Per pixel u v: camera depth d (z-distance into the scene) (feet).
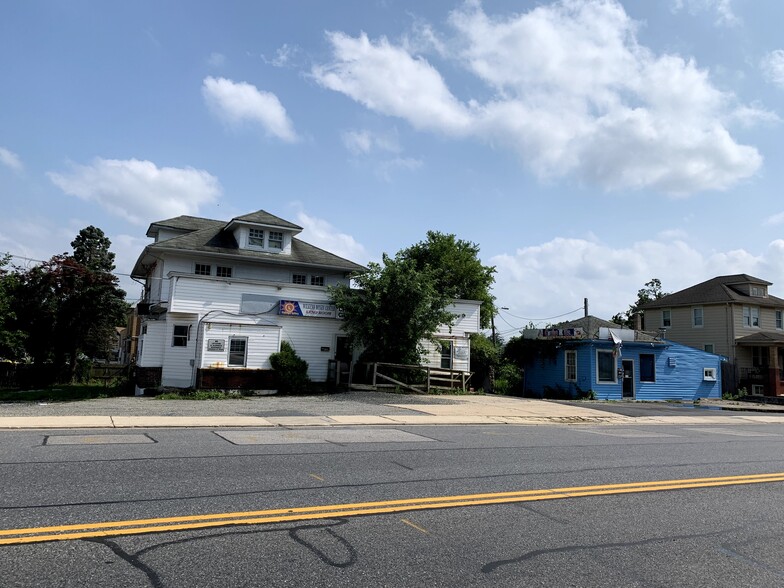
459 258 135.95
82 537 15.71
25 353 93.35
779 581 14.89
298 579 13.56
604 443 39.65
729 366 109.91
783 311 135.74
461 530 17.97
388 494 21.89
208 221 106.22
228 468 25.27
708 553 16.89
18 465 24.18
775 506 22.75
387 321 78.28
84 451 28.04
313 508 19.47
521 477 26.25
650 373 98.99
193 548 15.28
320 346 80.53
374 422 47.34
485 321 144.87
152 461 26.13
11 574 13.12
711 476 28.43
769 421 67.05
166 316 74.02
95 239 160.97
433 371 87.20
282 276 96.89
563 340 98.17
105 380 109.40
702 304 130.31
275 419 46.21
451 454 31.81
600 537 17.94
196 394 66.69
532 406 70.54
